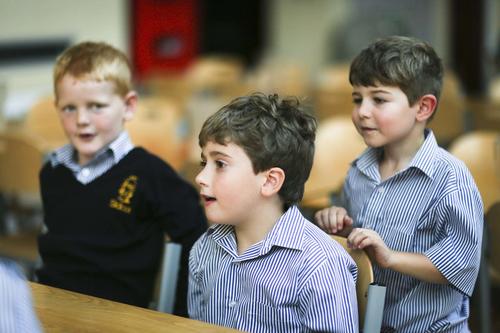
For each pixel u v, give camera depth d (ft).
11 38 32.35
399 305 9.37
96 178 10.99
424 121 9.40
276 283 8.12
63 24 34.68
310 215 13.41
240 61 54.34
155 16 42.93
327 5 53.47
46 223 11.32
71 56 11.10
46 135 21.34
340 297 7.95
